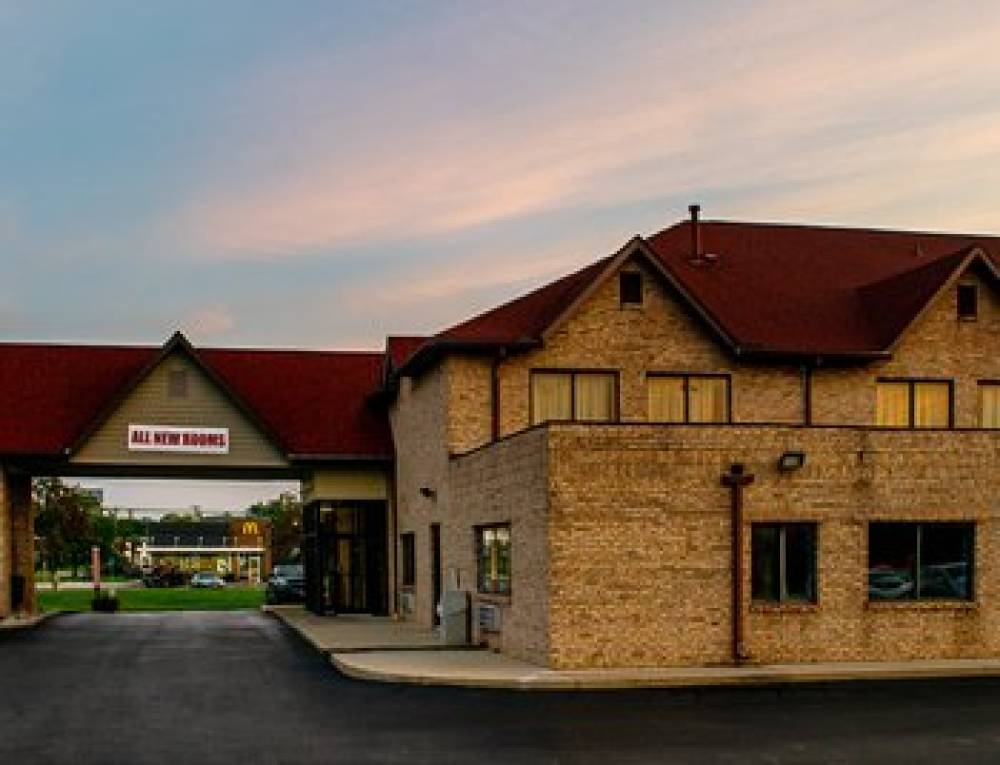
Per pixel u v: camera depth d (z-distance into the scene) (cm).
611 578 2180
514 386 2800
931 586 2352
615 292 2841
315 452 3638
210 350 3900
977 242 3488
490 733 1573
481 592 2600
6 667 2334
